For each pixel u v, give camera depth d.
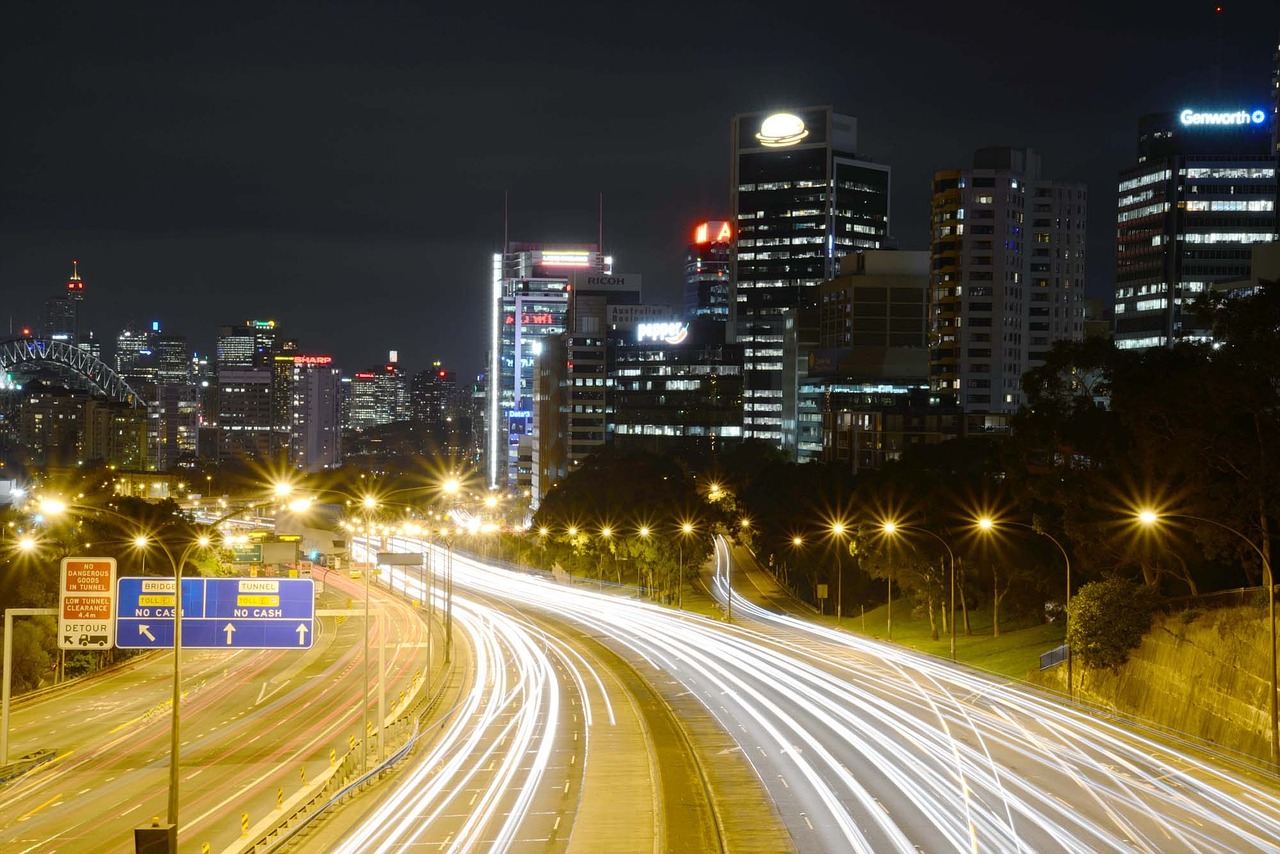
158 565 137.25
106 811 56.59
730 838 46.47
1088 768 58.69
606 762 63.00
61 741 77.38
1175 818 48.47
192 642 59.19
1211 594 71.00
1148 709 73.19
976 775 57.28
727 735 69.62
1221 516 75.12
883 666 99.62
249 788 61.31
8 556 105.38
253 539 154.00
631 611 151.88
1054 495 91.00
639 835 47.53
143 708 91.44
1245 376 70.25
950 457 149.88
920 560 116.19
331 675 108.75
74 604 59.09
